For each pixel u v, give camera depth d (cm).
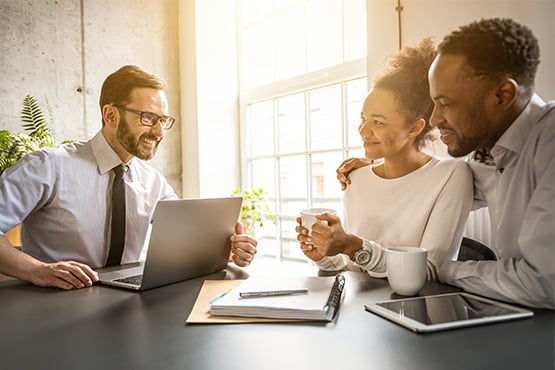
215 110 297
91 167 149
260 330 66
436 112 84
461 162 116
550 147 75
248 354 56
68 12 253
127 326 69
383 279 101
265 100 294
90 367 53
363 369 51
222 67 301
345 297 85
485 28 75
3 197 127
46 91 244
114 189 150
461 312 70
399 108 117
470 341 58
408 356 54
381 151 122
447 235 110
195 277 108
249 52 306
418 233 118
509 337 59
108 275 111
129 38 279
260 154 303
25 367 54
